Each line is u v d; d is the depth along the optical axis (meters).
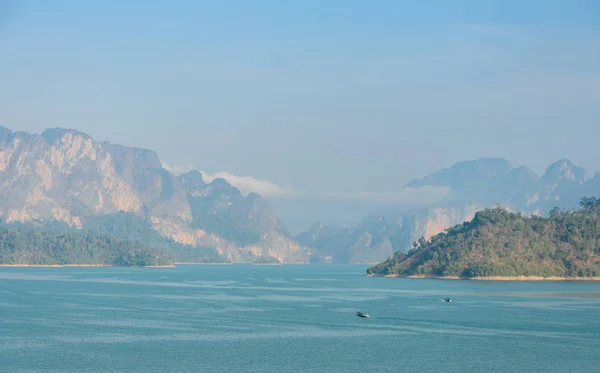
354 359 144.75
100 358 143.12
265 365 138.38
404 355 149.12
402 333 178.38
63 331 177.75
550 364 141.12
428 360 144.25
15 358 142.50
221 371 133.00
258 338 169.50
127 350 151.88
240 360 142.62
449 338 170.75
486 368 137.38
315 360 143.38
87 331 178.00
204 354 148.38
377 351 153.38
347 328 187.00
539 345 161.25
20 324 190.62
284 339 168.25
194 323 195.12
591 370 136.25
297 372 132.88
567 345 161.50
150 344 159.62
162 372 131.50
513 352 152.88
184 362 140.12
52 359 141.62
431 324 195.12
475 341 166.50
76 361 139.88
